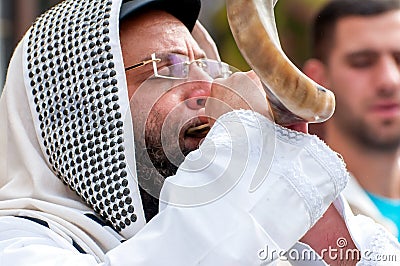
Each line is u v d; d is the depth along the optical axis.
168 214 4.36
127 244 4.32
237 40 4.30
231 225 4.29
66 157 5.09
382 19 7.68
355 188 7.64
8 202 5.18
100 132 5.02
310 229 4.93
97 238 5.00
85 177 5.03
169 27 5.35
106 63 5.07
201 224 4.30
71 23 5.23
